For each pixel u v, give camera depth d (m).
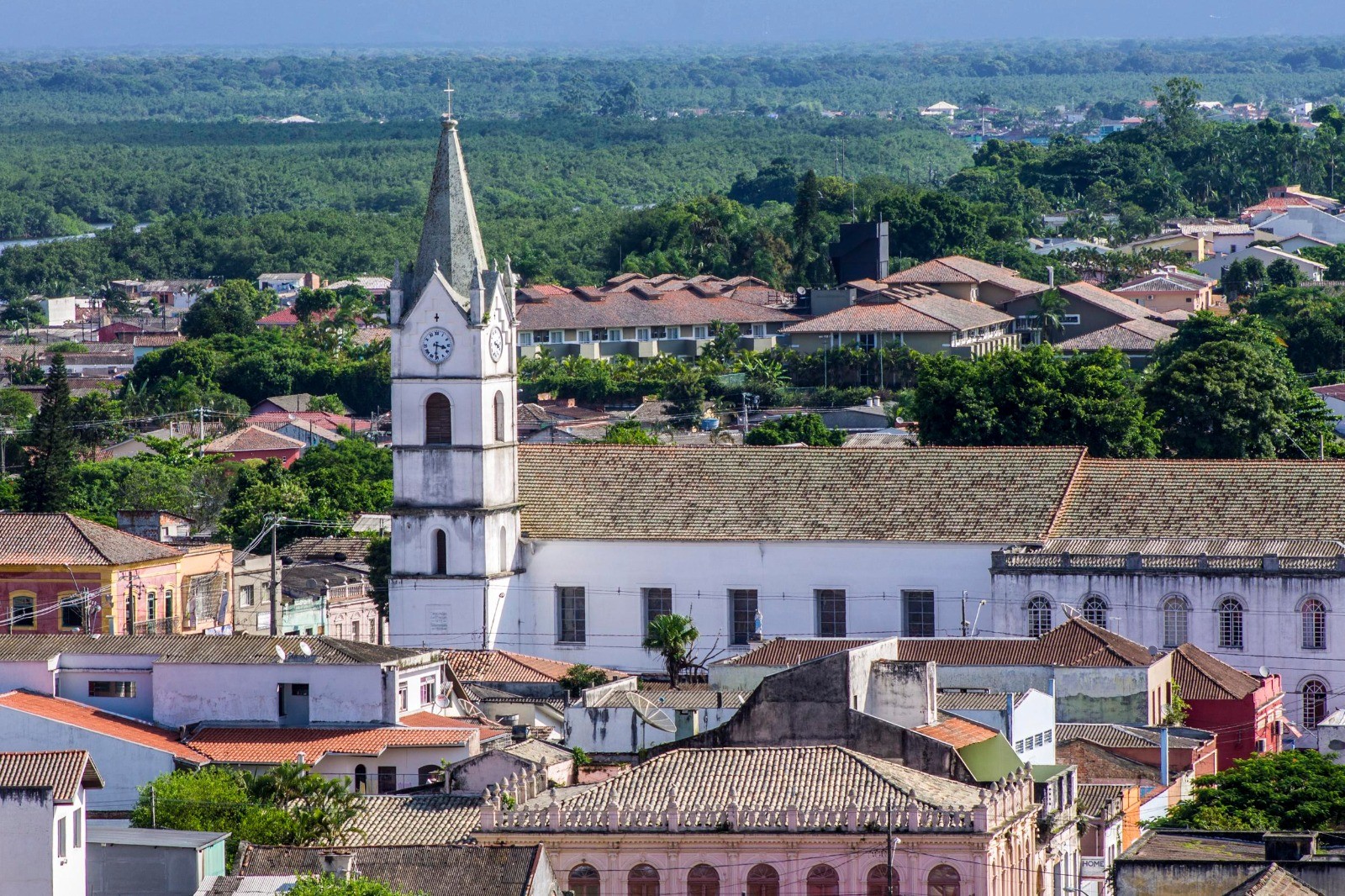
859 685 153.75
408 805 154.25
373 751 180.88
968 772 146.88
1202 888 124.50
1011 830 136.12
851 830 132.62
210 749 181.62
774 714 152.00
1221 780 170.50
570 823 135.50
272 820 149.00
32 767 133.25
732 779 139.38
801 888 132.75
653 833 134.25
